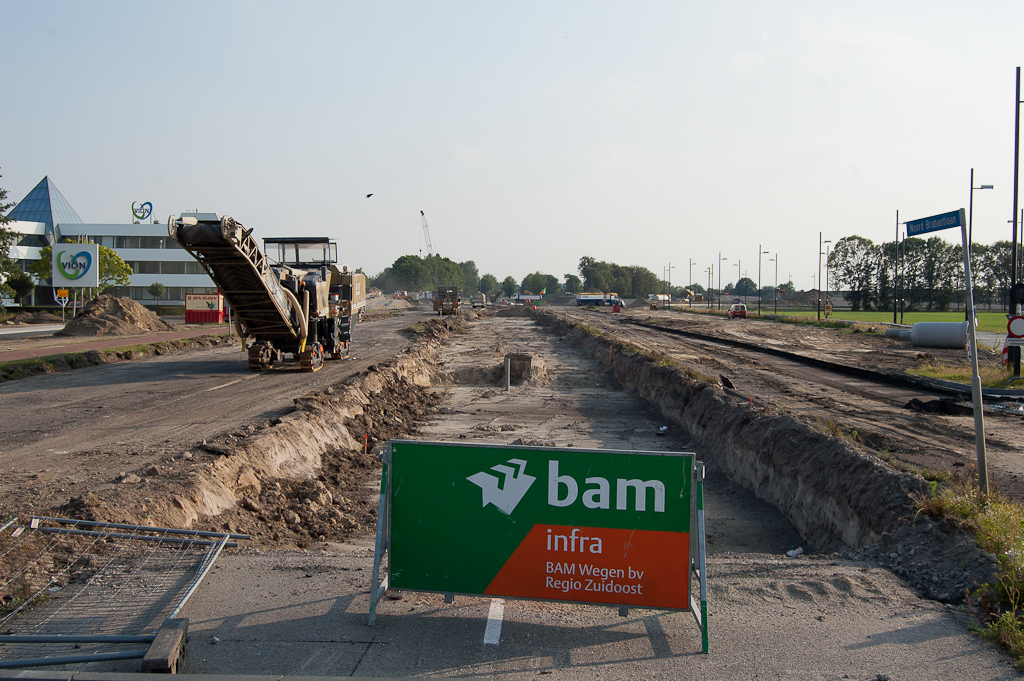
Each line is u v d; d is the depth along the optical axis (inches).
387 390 884.0
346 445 615.8
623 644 218.7
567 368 1258.0
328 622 230.7
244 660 205.8
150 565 277.9
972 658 208.8
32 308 2726.4
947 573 264.7
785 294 6939.0
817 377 992.2
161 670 191.0
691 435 686.5
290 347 989.8
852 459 404.8
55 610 238.7
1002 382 830.5
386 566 282.8
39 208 3905.0
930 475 373.4
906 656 210.5
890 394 821.9
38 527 298.4
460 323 2513.5
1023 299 876.0
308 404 637.3
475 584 236.7
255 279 805.9
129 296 3663.9
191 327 1857.8
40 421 585.6
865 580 268.8
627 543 229.1
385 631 225.1
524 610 242.1
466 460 237.3
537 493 233.9
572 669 203.0
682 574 227.1
